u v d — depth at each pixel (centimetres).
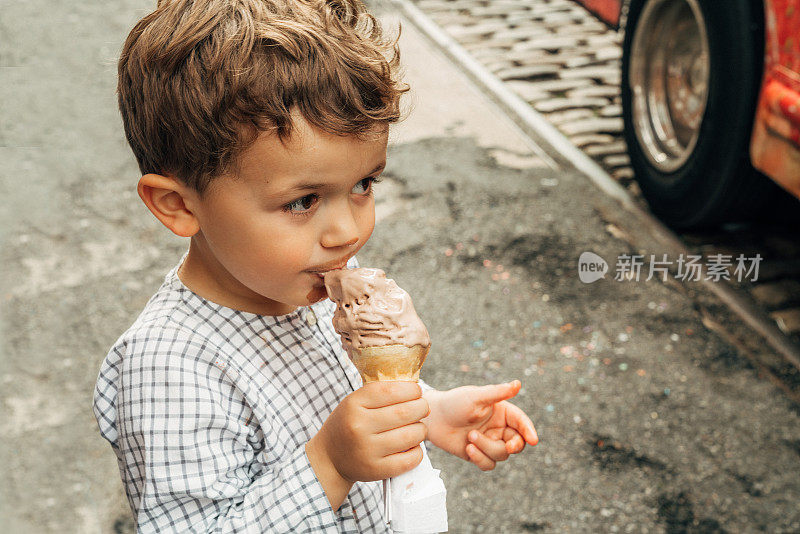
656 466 247
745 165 312
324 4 95
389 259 340
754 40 285
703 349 292
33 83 501
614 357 289
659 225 360
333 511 96
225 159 85
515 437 123
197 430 99
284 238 90
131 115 93
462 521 232
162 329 101
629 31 357
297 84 83
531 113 448
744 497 236
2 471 245
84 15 605
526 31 545
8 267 340
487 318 309
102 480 243
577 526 229
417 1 604
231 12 87
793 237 346
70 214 376
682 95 341
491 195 380
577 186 386
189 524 99
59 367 288
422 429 93
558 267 335
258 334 105
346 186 90
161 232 364
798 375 280
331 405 110
